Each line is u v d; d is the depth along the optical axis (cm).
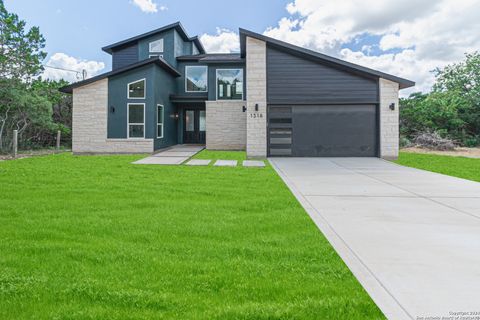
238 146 2094
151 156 1634
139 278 329
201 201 676
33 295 295
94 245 416
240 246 417
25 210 584
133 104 1788
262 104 1593
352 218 550
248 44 1598
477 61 2906
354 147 1605
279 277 335
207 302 286
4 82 1945
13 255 383
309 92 1592
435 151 2030
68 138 2323
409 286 311
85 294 297
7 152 1866
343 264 364
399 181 938
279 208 623
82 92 1775
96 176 981
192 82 2314
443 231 478
